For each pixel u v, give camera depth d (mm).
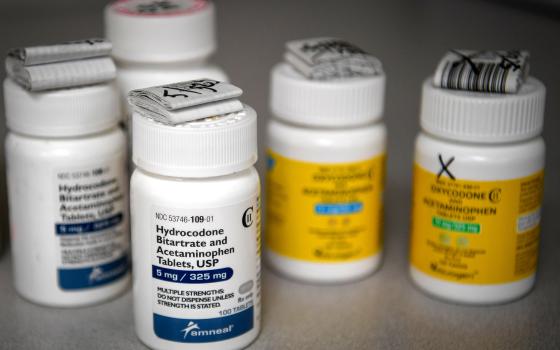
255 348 626
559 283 729
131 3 786
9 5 1389
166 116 556
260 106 1101
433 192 671
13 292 710
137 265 608
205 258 583
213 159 565
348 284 735
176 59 738
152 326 609
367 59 697
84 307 686
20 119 638
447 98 641
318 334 651
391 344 638
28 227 665
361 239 726
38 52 614
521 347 634
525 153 647
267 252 757
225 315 599
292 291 722
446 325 666
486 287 679
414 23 1365
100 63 641
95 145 651
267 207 744
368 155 703
